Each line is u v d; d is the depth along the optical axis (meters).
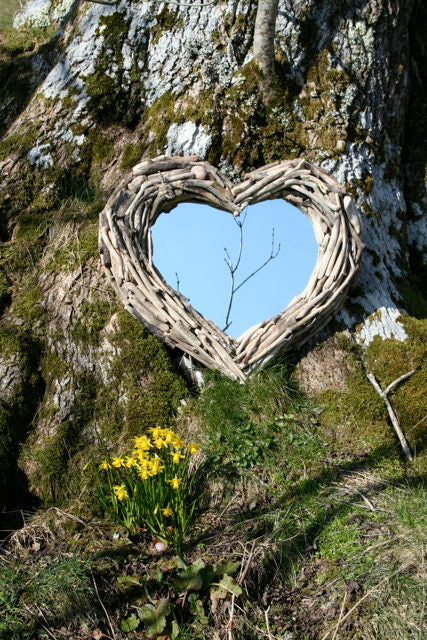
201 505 4.20
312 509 4.15
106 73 5.42
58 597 3.56
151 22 5.52
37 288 4.79
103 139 5.36
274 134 5.39
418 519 4.02
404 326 5.19
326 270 4.97
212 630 3.57
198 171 4.96
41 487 4.16
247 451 4.40
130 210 4.76
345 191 5.13
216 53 5.41
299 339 4.93
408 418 4.82
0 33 6.59
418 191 6.09
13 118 5.72
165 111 5.36
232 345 4.76
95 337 4.62
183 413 4.54
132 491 4.06
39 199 5.20
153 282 4.67
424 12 6.52
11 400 4.33
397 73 5.94
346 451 4.58
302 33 5.54
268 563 3.87
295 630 3.63
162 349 4.66
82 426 4.39
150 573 3.78
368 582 3.75
